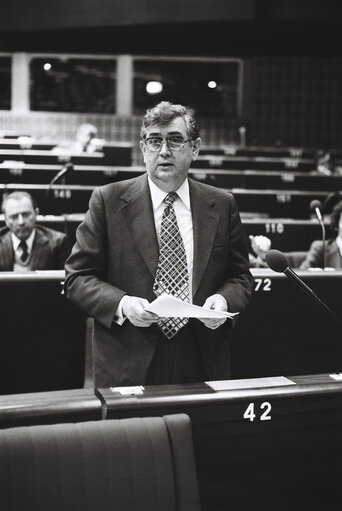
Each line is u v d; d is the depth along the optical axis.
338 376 2.41
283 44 16.22
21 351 3.42
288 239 5.79
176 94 17.67
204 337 2.54
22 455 1.83
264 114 17.73
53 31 15.05
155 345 2.51
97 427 1.92
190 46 16.52
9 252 4.75
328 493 2.32
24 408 2.02
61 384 3.46
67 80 17.42
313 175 10.13
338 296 3.53
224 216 2.64
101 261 2.59
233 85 17.73
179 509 1.91
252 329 3.48
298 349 3.52
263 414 2.22
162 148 2.48
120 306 2.45
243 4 13.59
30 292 3.41
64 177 8.23
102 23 14.37
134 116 17.53
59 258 4.84
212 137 17.69
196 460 2.18
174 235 2.56
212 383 2.29
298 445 2.27
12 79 17.27
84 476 1.86
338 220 5.25
